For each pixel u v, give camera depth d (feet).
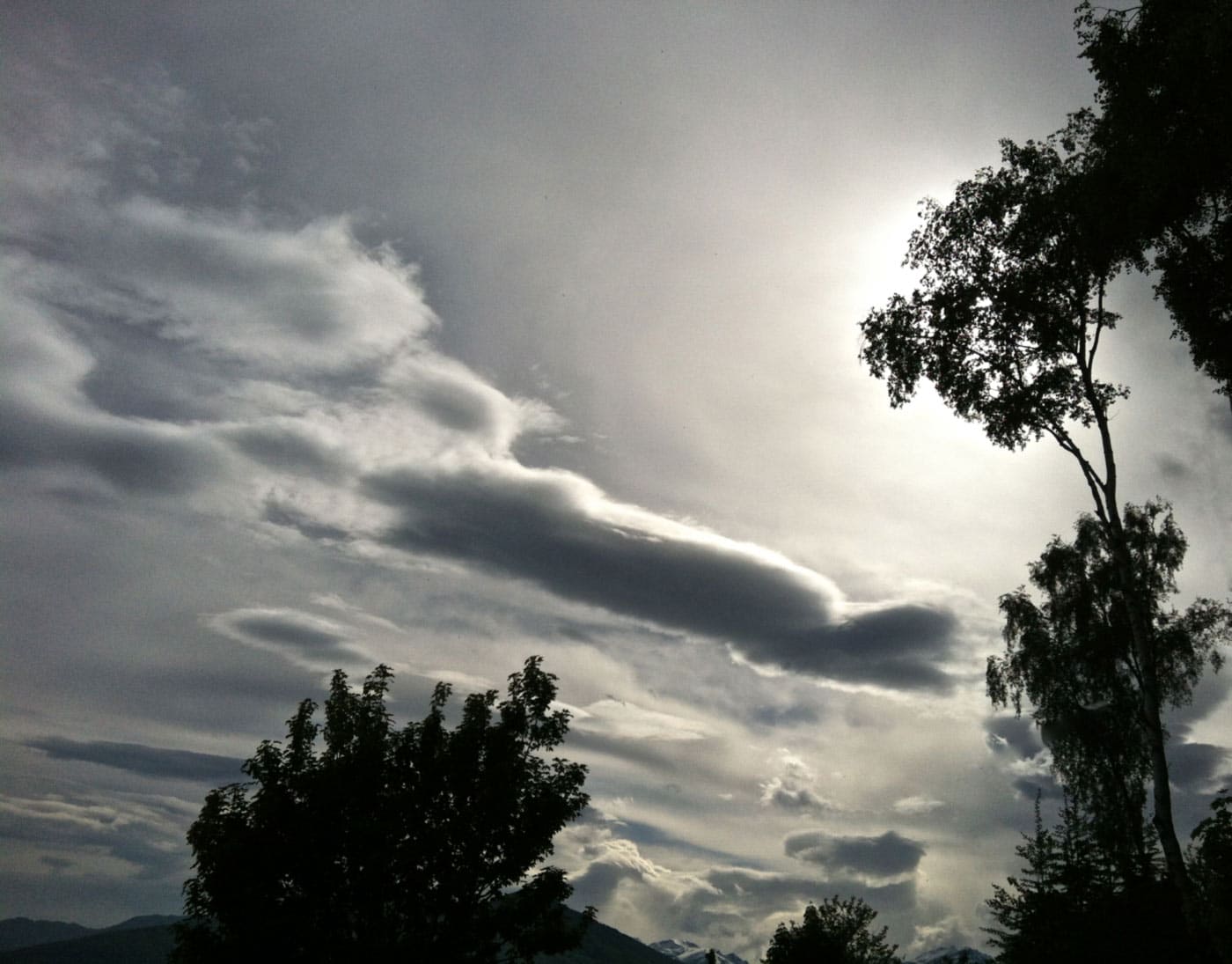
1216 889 76.48
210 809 82.74
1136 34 82.43
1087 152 91.86
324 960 77.77
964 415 103.91
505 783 85.20
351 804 83.05
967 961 133.39
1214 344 92.48
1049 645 147.95
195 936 78.84
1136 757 139.23
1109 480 91.09
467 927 81.46
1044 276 95.76
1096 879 118.32
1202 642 139.85
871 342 105.09
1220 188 81.10
